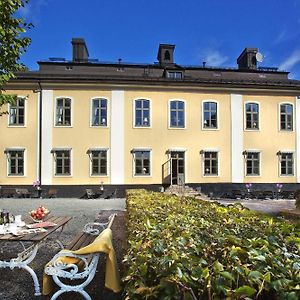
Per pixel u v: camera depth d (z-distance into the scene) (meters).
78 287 3.36
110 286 3.20
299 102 25.44
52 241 6.98
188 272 1.70
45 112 23.11
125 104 23.62
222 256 1.96
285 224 3.11
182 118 24.17
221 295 1.50
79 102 23.36
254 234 2.60
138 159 23.50
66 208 15.28
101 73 25.78
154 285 1.75
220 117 24.53
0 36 6.88
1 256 5.70
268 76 28.08
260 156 24.75
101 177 23.08
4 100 7.62
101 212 12.38
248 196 22.92
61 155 23.05
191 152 24.03
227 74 27.64
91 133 23.28
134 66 26.30
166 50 27.95
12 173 22.75
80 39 27.81
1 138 22.88
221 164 24.28
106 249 3.27
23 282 4.38
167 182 23.50
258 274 1.55
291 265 1.71
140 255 2.05
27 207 15.62
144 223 3.18
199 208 4.68
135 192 9.49
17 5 7.21
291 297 1.38
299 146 25.28
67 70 25.95
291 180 25.00
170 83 23.91
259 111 25.00
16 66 7.64
